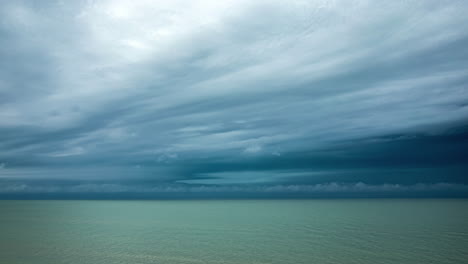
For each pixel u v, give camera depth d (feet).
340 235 212.23
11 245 181.06
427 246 168.14
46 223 304.91
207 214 425.28
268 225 280.31
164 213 447.42
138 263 140.97
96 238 208.95
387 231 226.79
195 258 150.51
